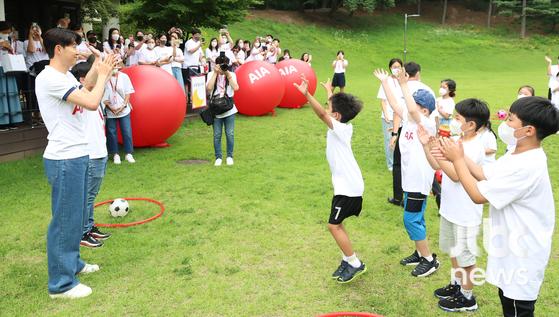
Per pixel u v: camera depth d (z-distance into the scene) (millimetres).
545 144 10000
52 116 3908
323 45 36719
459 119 3908
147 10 16875
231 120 8383
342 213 4234
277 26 37656
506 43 40625
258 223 5785
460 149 2943
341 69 17406
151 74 9016
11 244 5223
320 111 4137
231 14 17344
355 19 44094
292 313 3877
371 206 6375
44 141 8984
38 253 5031
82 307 3961
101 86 3873
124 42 14227
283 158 8977
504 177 2773
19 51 9672
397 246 5105
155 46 12570
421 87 5910
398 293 4184
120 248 5090
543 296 4105
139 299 4062
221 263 4738
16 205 6391
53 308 3980
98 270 4605
